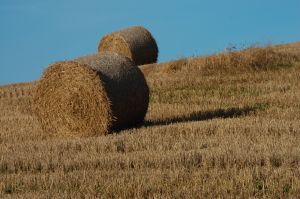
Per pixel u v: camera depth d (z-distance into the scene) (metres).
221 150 28.78
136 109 39.19
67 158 29.62
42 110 40.81
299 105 45.34
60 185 24.64
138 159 28.14
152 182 23.98
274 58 64.81
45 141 36.41
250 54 64.69
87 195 22.58
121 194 23.02
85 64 38.84
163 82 61.66
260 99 49.22
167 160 27.80
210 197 22.14
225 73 63.47
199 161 28.06
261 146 29.75
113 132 38.47
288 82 56.38
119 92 38.22
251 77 60.19
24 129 42.47
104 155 29.88
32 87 69.06
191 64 66.25
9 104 58.50
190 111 46.47
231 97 51.66
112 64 39.06
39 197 22.55
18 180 25.77
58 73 39.97
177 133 35.28
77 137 39.28
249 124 36.50
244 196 22.23
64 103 39.75
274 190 22.75
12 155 31.08
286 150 28.48
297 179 23.66
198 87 58.56
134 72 39.41
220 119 39.25
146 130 36.50
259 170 25.28
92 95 38.50
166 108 48.50
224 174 24.83
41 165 28.64
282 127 34.88
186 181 24.36
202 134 34.88
